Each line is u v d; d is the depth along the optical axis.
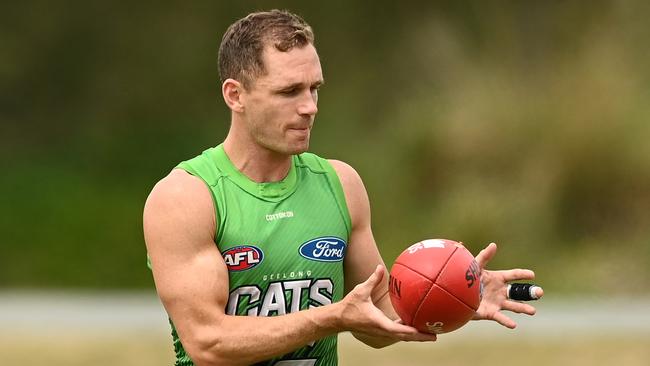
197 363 15.76
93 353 33.50
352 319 14.84
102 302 44.72
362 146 58.09
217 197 16.09
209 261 15.80
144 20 72.12
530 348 33.91
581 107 51.06
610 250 47.59
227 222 16.03
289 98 15.79
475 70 55.72
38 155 65.00
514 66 55.91
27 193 58.53
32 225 54.72
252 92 15.90
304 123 15.90
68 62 70.88
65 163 63.47
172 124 66.81
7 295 46.94
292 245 16.19
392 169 53.09
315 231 16.39
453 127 52.03
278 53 15.72
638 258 46.47
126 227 54.41
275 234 16.12
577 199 49.41
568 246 48.28
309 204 16.48
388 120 59.16
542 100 52.19
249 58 15.86
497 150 51.03
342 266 16.83
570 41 56.47
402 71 62.75
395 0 67.88
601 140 49.69
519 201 48.94
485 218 48.41
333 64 66.75
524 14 59.19
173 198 16.02
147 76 70.12
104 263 51.28
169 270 15.88
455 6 62.78
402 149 53.25
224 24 71.75
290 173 16.55
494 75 55.03
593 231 48.81
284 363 16.59
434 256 15.19
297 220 16.31
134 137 65.50
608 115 50.50
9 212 55.88
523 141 50.81
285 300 16.16
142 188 59.97
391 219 50.88
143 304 44.03
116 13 72.06
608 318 39.41
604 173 49.31
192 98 68.88
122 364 31.92
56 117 69.25
